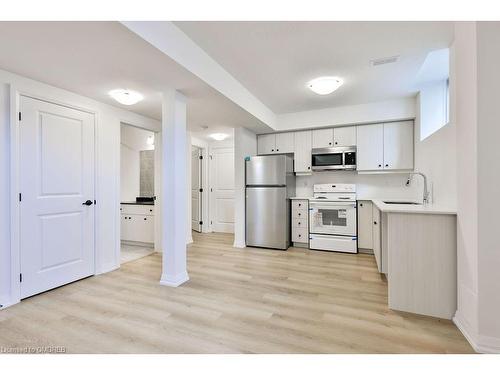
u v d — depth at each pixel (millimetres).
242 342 1695
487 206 1588
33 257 2412
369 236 3955
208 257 3760
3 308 2158
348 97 3686
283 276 2953
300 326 1892
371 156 4051
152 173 5254
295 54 2457
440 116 3271
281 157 4242
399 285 2125
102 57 1978
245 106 3301
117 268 3273
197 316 2037
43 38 1710
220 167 6004
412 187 3920
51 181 2570
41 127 2486
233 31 2088
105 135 3152
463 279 1812
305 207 4340
